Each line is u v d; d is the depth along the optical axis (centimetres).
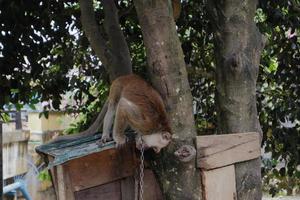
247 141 328
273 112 586
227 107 340
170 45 298
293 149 579
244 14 341
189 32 615
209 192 306
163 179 308
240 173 329
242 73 334
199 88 614
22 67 566
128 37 589
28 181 961
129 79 346
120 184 319
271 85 617
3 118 664
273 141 585
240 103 337
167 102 304
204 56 604
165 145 300
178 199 303
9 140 863
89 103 626
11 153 876
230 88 338
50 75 605
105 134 339
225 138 316
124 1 611
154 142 301
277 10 553
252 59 341
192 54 611
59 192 305
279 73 587
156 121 302
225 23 341
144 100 310
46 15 546
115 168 313
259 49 348
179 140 303
